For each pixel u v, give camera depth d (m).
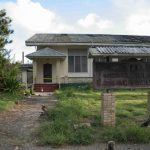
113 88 10.98
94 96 21.89
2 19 20.92
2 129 11.14
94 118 12.66
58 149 8.68
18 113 14.84
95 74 10.98
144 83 11.11
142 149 8.60
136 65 11.11
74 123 11.20
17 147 8.91
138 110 14.71
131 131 9.45
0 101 17.70
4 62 22.95
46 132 9.84
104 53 11.07
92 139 9.33
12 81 23.20
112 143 6.89
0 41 20.89
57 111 13.32
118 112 13.62
